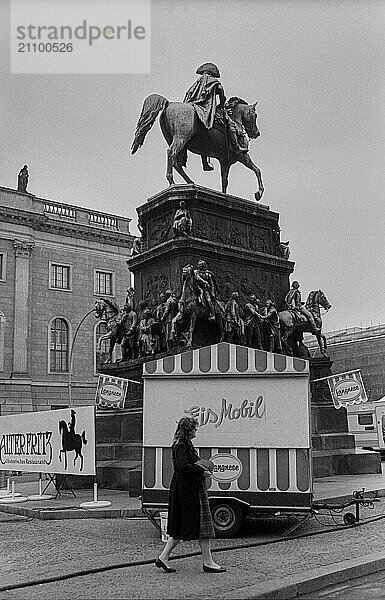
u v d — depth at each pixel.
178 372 12.78
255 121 26.56
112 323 23.48
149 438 12.62
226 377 12.59
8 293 57.16
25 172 61.38
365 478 21.08
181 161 24.48
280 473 12.12
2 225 57.38
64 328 60.56
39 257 59.62
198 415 12.55
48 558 10.73
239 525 12.05
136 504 15.92
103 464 19.83
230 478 12.20
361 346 82.50
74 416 16.61
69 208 62.28
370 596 8.56
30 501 17.39
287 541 11.76
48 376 58.62
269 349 22.80
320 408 23.45
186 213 22.36
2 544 12.11
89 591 8.50
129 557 10.52
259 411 12.38
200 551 10.79
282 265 24.48
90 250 62.69
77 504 16.20
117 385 17.45
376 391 80.06
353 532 12.59
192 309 20.78
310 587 8.84
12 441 18.72
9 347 56.59
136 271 23.73
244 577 9.09
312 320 24.02
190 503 9.48
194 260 22.14
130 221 66.25
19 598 8.22
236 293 22.19
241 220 24.08
